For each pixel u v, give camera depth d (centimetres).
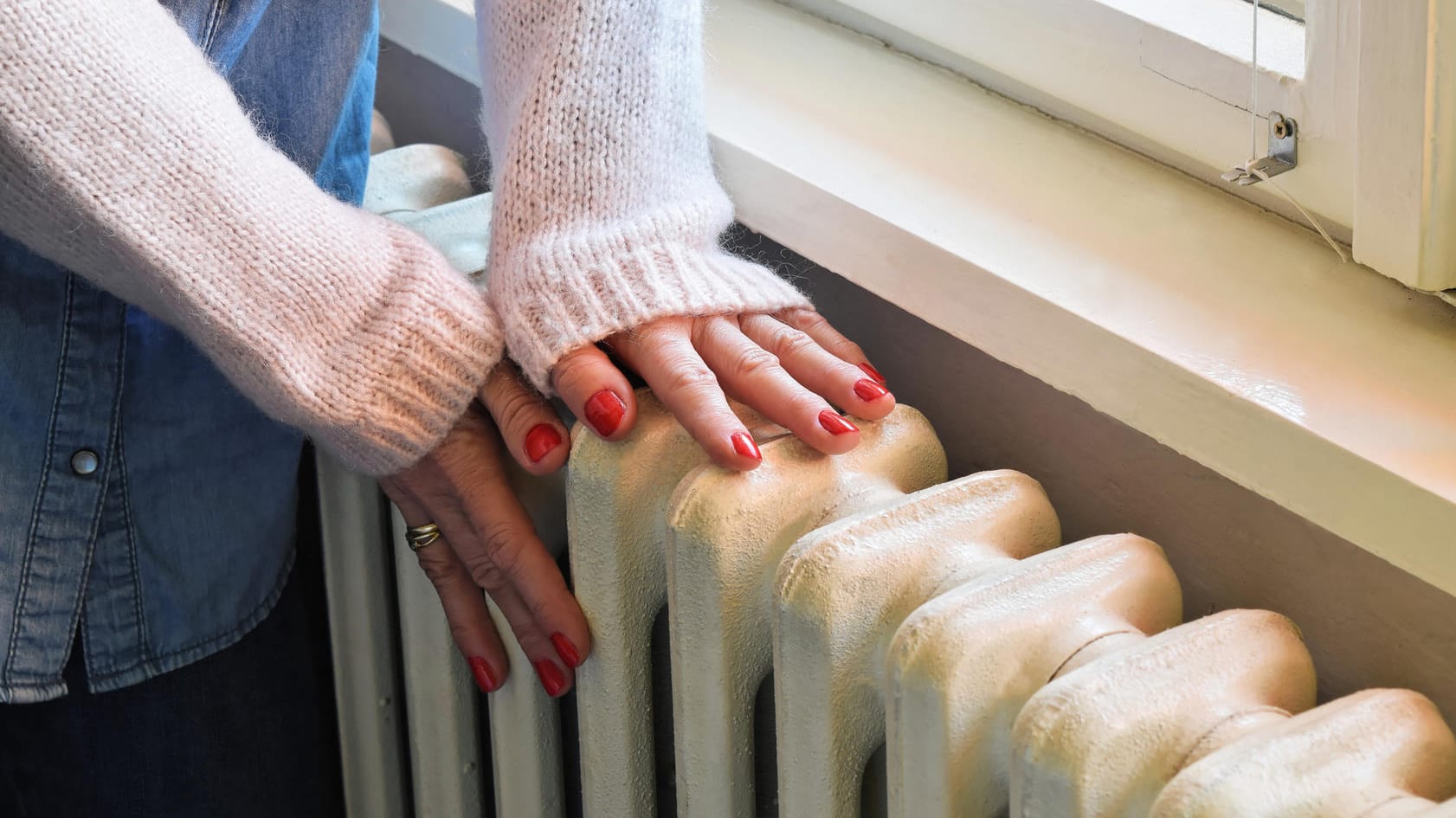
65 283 73
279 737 93
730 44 91
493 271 70
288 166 66
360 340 65
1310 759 45
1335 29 60
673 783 85
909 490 67
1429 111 56
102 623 80
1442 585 51
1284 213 70
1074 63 75
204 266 61
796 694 59
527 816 82
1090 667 50
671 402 63
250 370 64
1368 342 60
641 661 70
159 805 88
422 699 86
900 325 79
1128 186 74
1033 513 62
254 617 87
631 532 66
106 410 76
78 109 57
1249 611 53
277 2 76
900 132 79
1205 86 68
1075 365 63
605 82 70
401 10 98
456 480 70
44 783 87
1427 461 52
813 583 56
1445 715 58
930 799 54
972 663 52
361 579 86
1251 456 57
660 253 68
